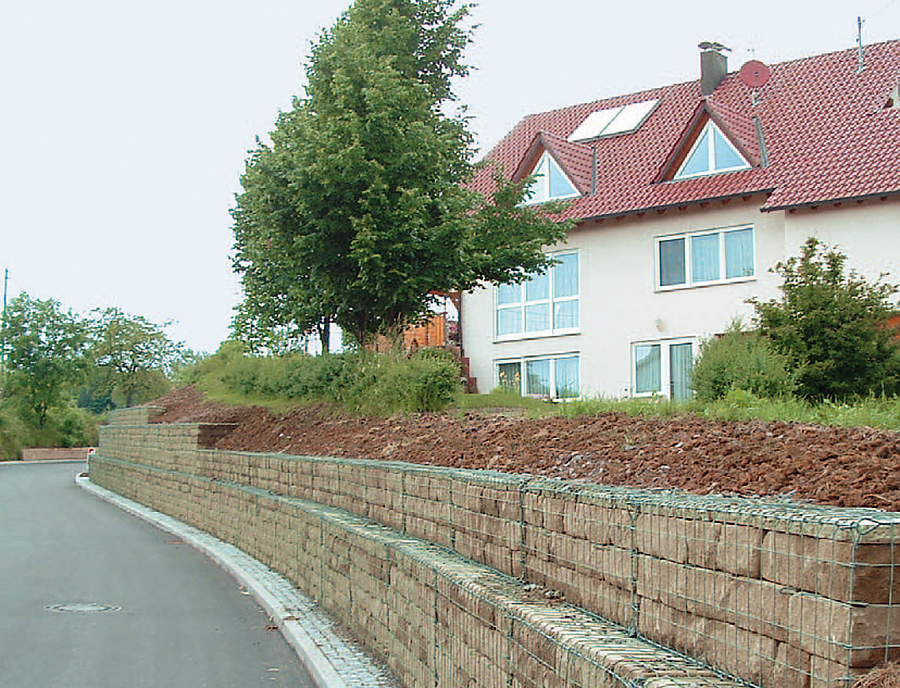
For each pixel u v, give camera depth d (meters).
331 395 19.31
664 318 27.02
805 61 30.08
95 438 66.25
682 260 26.92
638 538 5.25
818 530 3.85
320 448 16.28
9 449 56.00
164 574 14.84
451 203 17.77
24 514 23.91
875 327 15.67
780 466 6.97
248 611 11.93
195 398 29.41
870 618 3.63
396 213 17.03
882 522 3.66
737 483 6.83
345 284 18.38
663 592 4.98
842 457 6.82
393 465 10.43
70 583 13.90
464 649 6.52
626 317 27.67
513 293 30.03
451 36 20.41
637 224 27.58
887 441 7.21
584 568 5.91
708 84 31.08
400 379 16.34
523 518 6.88
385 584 8.78
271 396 24.17
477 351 30.47
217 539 18.62
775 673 4.07
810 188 24.31
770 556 4.14
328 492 13.24
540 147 29.70
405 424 15.07
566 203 20.38
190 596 12.93
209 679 8.73
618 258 27.89
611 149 30.39
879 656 3.62
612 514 5.56
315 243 17.59
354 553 10.01
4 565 15.48
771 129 27.31
